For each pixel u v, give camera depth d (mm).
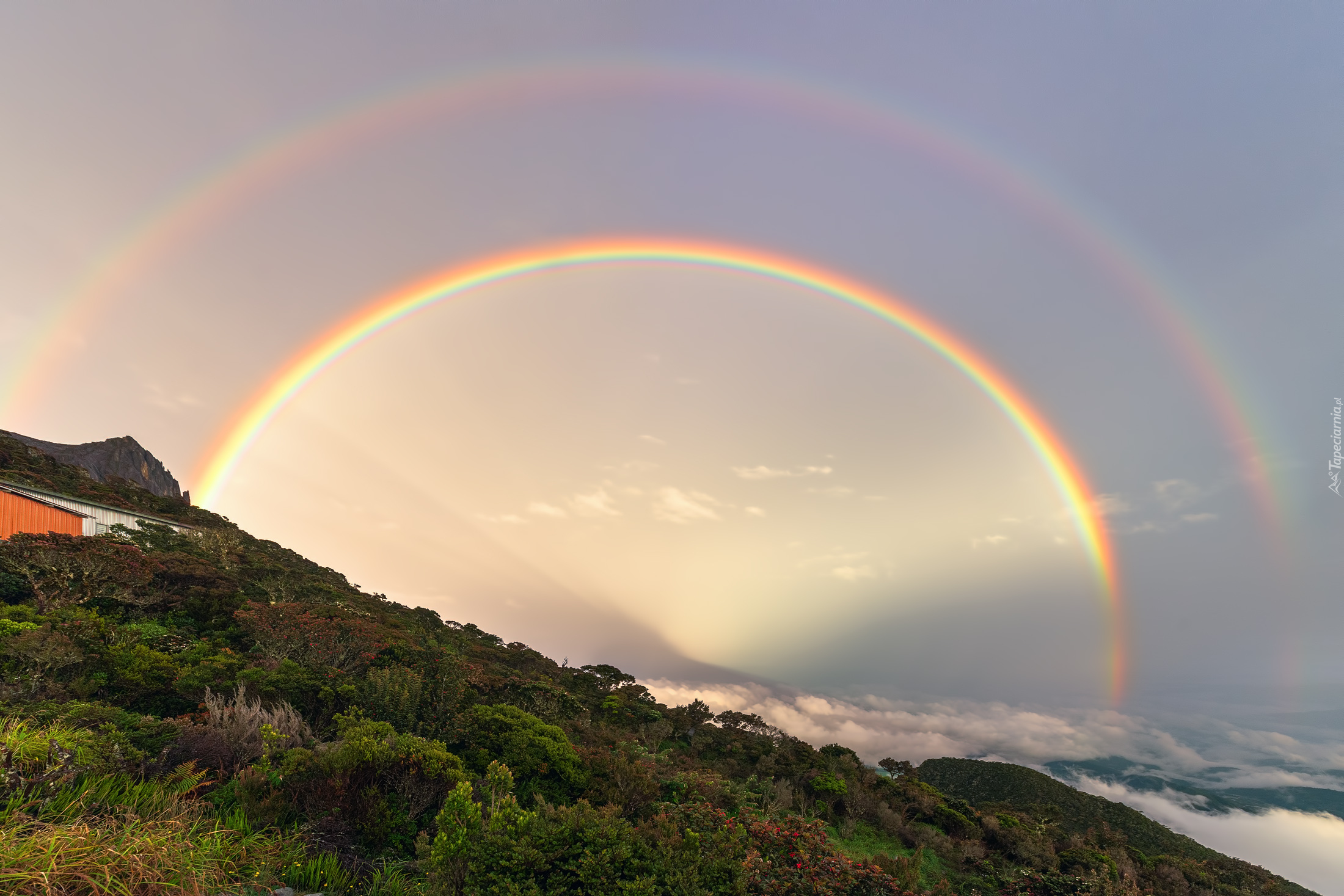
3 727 7703
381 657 21422
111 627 16500
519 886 6453
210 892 6066
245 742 10531
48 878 5078
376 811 9797
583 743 23172
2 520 26219
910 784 32156
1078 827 43375
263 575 33562
